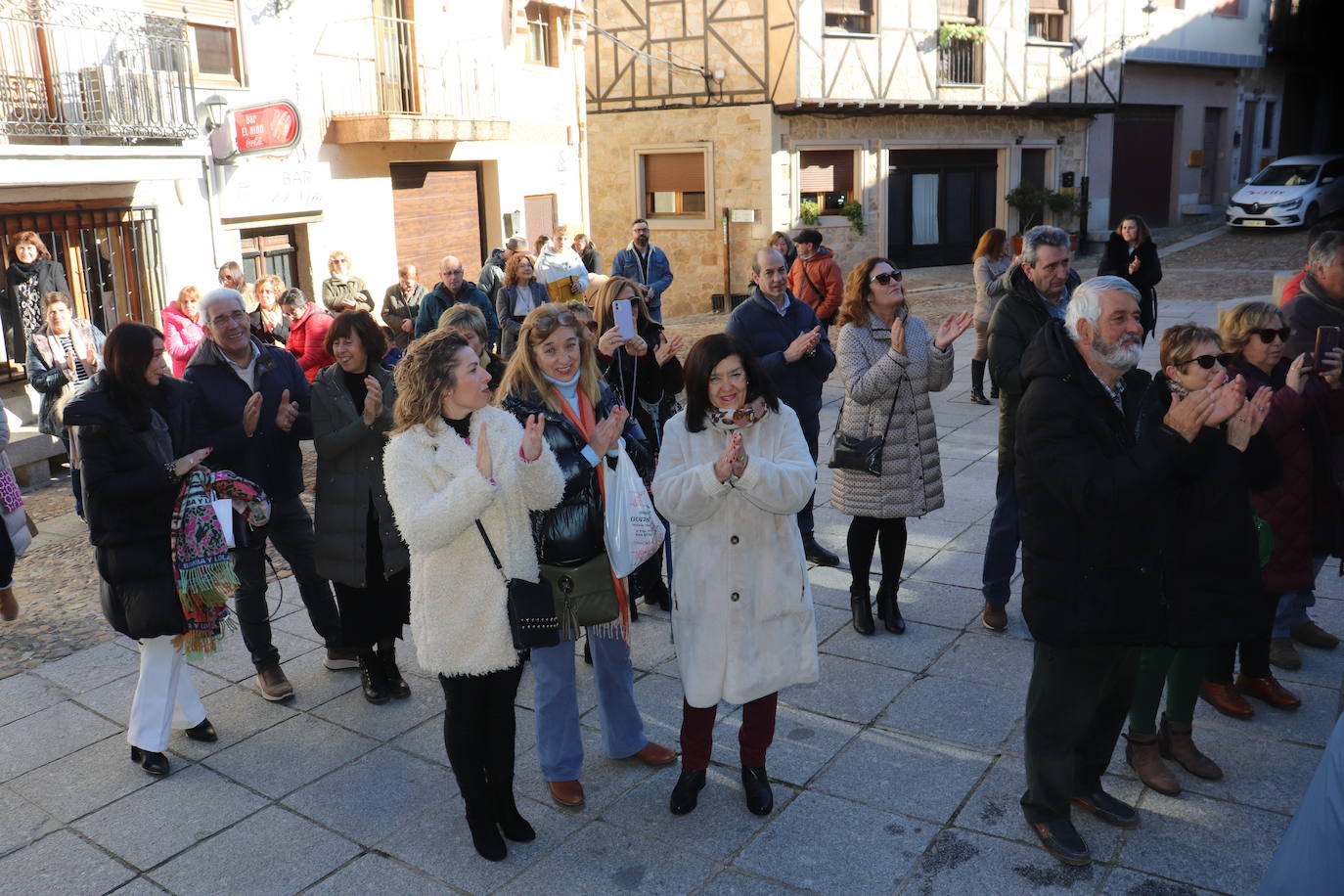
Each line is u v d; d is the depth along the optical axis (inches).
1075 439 120.0
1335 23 1167.0
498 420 131.6
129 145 395.2
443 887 132.2
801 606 140.5
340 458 170.9
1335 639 186.1
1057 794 131.0
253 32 448.5
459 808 150.3
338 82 494.0
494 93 581.9
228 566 158.2
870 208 826.2
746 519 137.9
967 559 237.5
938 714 168.9
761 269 219.6
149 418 157.3
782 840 138.3
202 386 177.9
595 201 855.1
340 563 170.9
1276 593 160.9
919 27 799.7
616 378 187.5
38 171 350.9
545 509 131.5
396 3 521.0
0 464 200.4
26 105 362.9
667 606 216.4
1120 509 116.8
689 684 139.4
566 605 134.0
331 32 487.2
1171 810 140.9
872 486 189.8
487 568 128.0
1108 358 120.0
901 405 188.9
